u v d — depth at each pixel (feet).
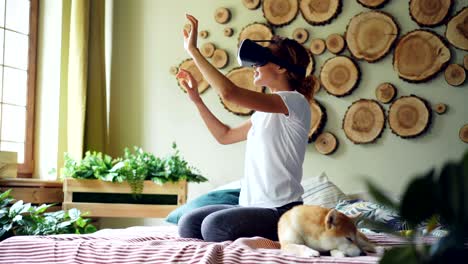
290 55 6.69
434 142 11.32
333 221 5.44
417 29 11.53
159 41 13.74
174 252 5.26
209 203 10.19
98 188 11.43
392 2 11.78
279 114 6.42
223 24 13.16
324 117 12.10
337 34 12.11
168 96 13.57
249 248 5.26
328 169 12.04
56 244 5.88
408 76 11.53
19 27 12.89
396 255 1.61
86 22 13.04
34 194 11.56
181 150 13.38
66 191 11.46
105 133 13.55
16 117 12.80
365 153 11.80
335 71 12.07
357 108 11.88
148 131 13.69
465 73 11.11
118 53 14.02
